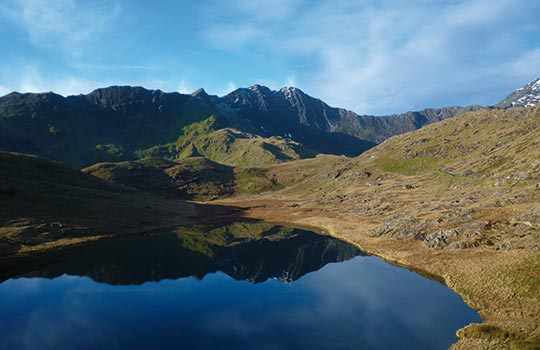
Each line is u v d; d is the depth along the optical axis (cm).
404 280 6131
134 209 13425
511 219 7100
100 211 11862
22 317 4759
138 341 4044
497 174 12631
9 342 4016
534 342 3366
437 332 4091
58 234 9381
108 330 4350
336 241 10212
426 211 10006
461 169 16388
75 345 3938
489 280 5178
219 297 5641
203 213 16975
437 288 5594
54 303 5309
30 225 9212
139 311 5016
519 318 4012
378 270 6894
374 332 4181
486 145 19438
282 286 6225
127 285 6266
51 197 11494
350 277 6581
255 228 13225
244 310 5053
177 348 3878
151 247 9506
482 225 7244
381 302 5172
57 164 15575
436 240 7388
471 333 3847
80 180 15338
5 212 9544
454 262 6316
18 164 13375
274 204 19938
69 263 7650
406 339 3959
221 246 10088
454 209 8888
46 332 4288
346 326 4394
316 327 4400
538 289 4491
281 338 4106
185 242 10425
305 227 13000
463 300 4981
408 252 7556
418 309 4812
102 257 8225
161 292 5900
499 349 3391
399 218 10194
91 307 5162
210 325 4506
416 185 16538
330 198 18262
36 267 7312
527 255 5428
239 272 7269
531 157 12244
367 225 11156
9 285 6175
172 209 16225
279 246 10019
